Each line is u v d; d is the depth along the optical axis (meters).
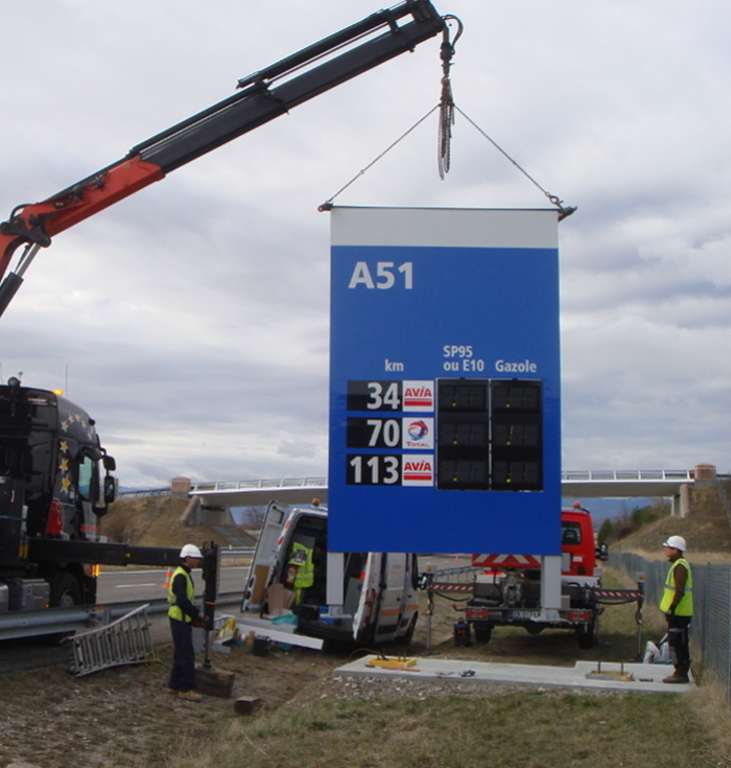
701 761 6.91
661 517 86.31
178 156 12.50
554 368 11.92
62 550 12.00
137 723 8.65
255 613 14.27
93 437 14.07
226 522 76.56
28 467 12.29
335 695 9.91
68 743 7.68
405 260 12.09
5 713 8.24
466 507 11.71
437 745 7.61
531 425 11.82
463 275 12.07
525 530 11.68
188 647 10.02
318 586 15.55
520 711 8.84
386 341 11.98
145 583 25.42
